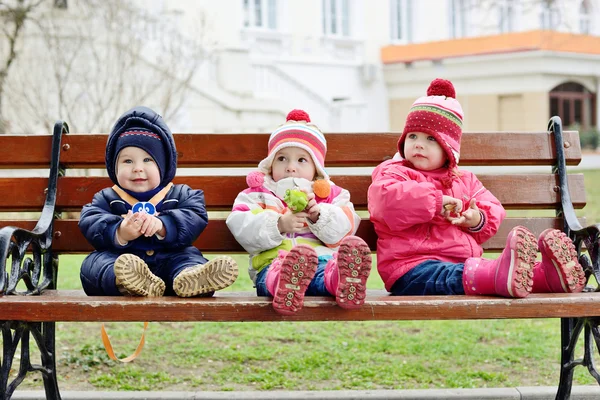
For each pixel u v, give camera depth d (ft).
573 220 12.27
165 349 16.35
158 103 46.47
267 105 55.26
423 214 11.25
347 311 9.78
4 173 37.99
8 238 10.28
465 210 11.91
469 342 17.11
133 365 15.26
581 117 81.10
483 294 10.48
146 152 11.50
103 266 10.82
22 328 10.37
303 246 9.53
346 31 75.25
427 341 17.16
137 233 10.90
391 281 11.64
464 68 75.15
